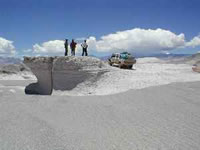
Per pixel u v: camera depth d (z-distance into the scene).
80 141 6.88
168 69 32.06
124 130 7.88
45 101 14.40
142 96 14.17
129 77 23.23
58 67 26.58
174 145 6.44
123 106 11.87
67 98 15.52
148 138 7.04
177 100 12.62
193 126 8.16
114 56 32.78
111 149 6.24
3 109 11.87
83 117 9.88
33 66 29.03
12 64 80.06
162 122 8.75
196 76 22.78
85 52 28.17
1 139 7.12
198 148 6.21
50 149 6.31
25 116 10.20
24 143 6.76
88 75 24.62
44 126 8.54
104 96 15.52
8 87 33.72
